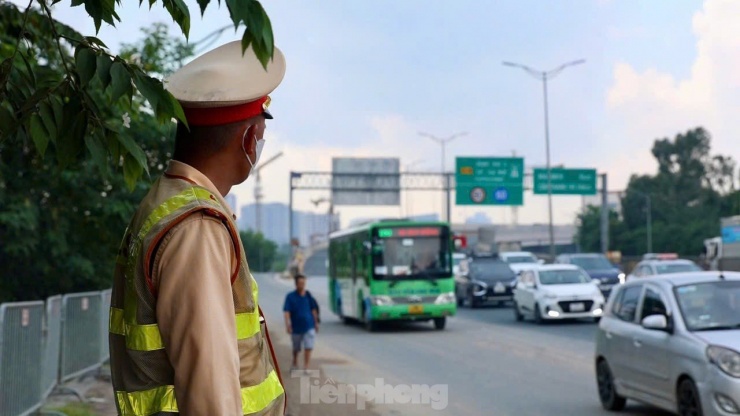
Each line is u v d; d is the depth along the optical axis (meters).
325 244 165.50
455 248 27.88
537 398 13.31
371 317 26.70
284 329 29.41
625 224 98.31
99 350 15.88
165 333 2.18
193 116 2.47
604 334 11.70
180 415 2.15
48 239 14.61
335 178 55.66
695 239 88.69
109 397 12.96
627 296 11.43
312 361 18.84
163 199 2.36
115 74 2.90
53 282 15.49
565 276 29.70
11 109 3.38
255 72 2.49
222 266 2.24
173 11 2.92
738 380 8.79
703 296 10.14
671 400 9.84
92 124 3.25
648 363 10.35
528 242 118.50
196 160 2.49
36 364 11.10
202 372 2.12
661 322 9.95
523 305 30.00
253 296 2.40
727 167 97.12
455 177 51.88
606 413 11.66
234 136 2.49
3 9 5.80
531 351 20.41
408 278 26.86
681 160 97.94
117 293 2.48
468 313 35.16
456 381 15.41
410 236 27.09
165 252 2.22
